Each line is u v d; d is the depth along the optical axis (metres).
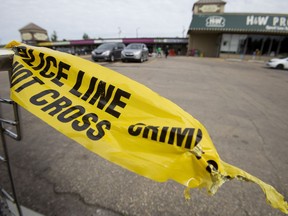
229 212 1.75
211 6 26.91
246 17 23.09
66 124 0.92
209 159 0.86
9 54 1.03
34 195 1.80
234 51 25.02
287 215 1.73
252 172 2.35
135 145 0.90
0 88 5.80
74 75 1.03
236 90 7.11
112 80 1.01
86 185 1.96
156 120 0.92
